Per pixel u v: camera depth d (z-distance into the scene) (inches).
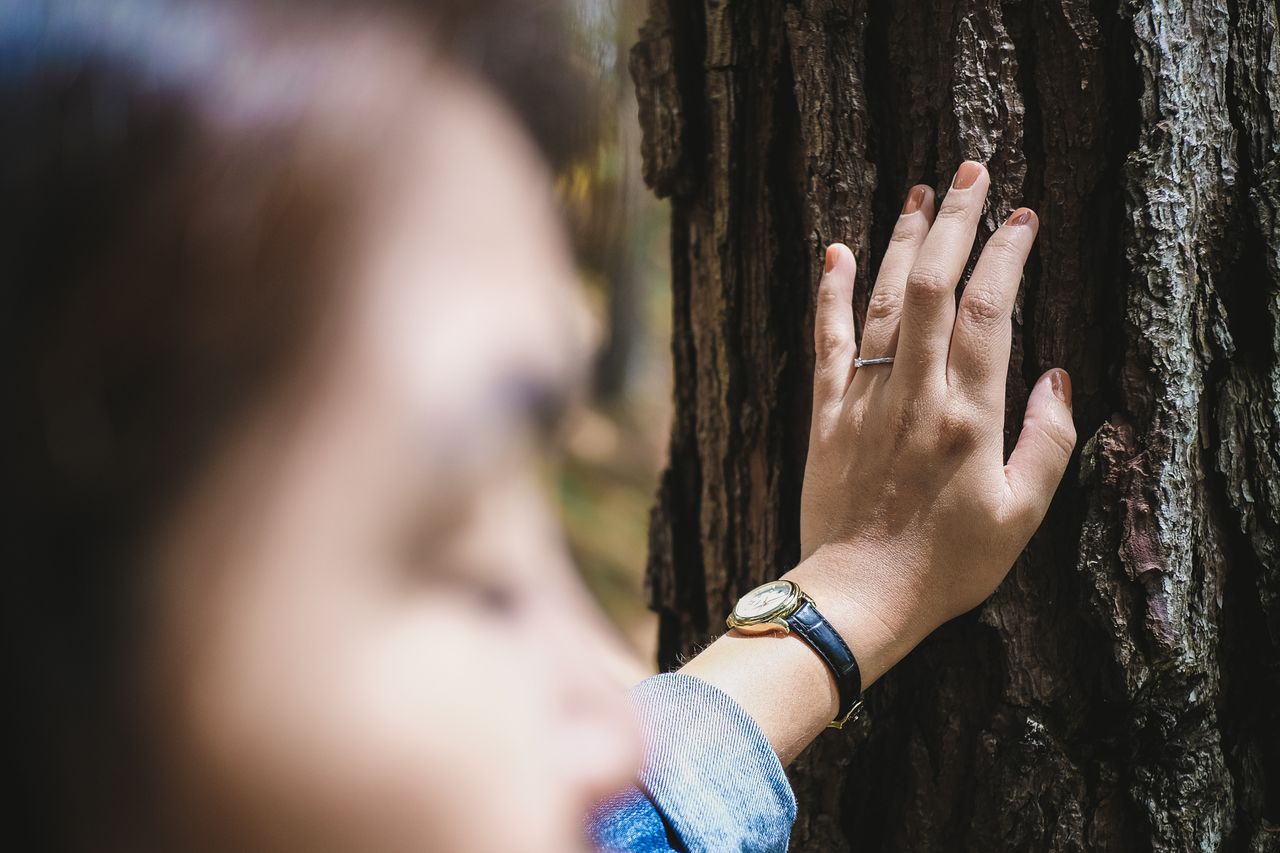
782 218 44.1
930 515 35.6
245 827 12.2
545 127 13.6
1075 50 37.6
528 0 13.5
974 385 35.2
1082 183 38.2
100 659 12.2
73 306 11.4
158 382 11.6
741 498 47.6
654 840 26.9
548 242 13.3
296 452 11.8
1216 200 37.9
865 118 41.1
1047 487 36.9
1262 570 38.9
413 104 12.3
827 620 35.2
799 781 44.5
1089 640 39.9
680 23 44.5
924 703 42.8
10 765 12.7
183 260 11.4
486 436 12.2
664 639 53.9
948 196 36.0
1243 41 37.6
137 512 11.8
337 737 12.0
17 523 11.8
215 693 12.0
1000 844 41.5
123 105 11.4
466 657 12.3
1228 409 38.6
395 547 12.1
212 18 11.8
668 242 50.6
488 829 12.2
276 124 11.6
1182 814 39.5
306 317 11.7
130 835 12.6
